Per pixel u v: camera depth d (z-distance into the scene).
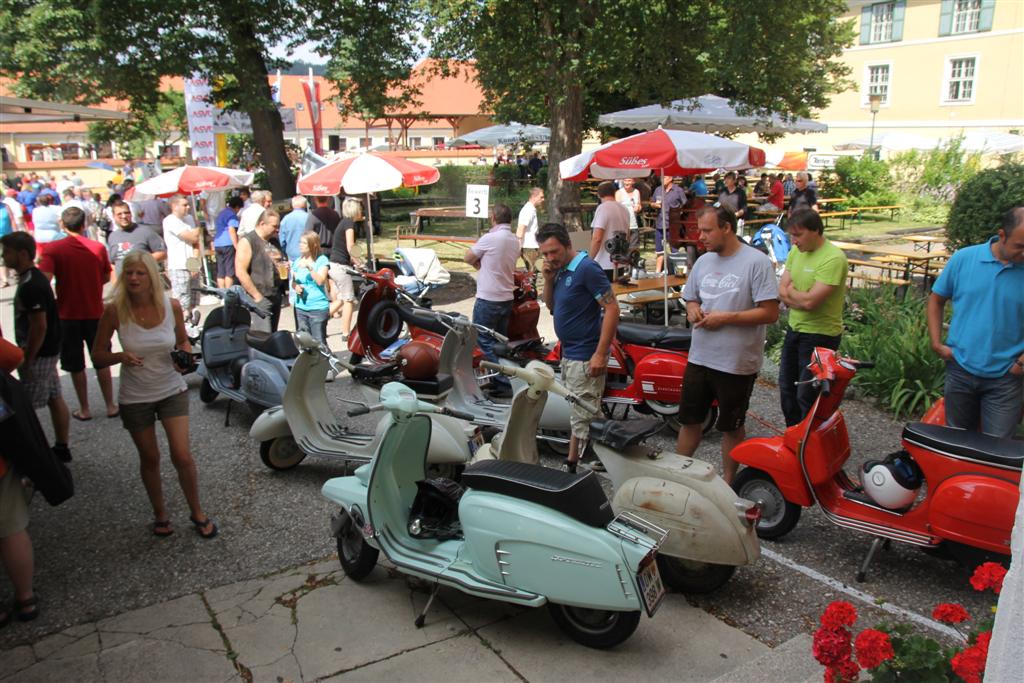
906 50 35.22
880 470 4.29
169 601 4.16
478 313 7.67
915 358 7.21
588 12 14.39
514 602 3.60
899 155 28.14
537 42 15.05
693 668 3.52
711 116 17.84
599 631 3.62
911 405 6.93
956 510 3.87
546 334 10.15
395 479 4.21
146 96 22.05
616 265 9.53
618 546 3.40
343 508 4.27
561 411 5.87
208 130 20.95
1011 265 4.59
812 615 3.96
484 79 16.53
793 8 16.23
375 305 7.30
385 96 23.70
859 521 4.30
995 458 3.84
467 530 3.76
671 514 3.95
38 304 5.70
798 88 22.88
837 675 2.84
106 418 7.22
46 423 7.16
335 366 5.29
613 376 6.81
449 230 21.77
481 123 46.28
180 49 20.19
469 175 26.59
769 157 27.72
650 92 20.78
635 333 6.63
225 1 20.80
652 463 4.14
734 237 4.90
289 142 29.48
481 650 3.67
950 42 33.69
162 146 43.19
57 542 4.84
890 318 8.47
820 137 38.53
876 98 30.41
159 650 3.71
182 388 4.83
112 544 4.81
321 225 11.80
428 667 3.55
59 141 46.88
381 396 4.07
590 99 25.55
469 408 6.40
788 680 3.33
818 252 5.52
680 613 3.98
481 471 3.76
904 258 12.14
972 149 27.48
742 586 4.25
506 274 7.61
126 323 4.58
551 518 3.52
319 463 6.15
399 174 11.62
